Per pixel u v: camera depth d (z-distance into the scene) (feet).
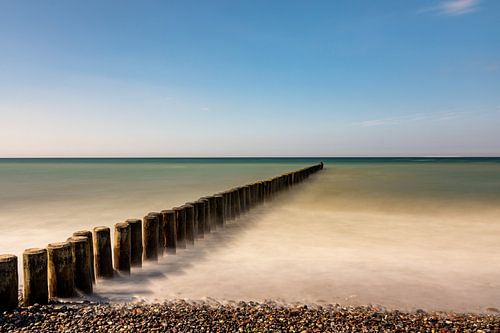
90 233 16.47
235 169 174.60
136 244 18.83
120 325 12.25
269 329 12.19
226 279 17.83
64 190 66.64
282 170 160.66
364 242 25.99
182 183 83.92
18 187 73.05
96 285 16.65
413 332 12.13
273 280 17.69
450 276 18.29
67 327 12.02
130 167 209.77
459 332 12.19
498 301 15.14
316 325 12.56
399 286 16.84
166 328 12.12
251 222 33.27
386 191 61.41
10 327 11.92
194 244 24.81
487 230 30.32
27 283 13.55
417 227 31.50
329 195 55.57
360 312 13.93
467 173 116.88
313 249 23.90
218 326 12.35
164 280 17.61
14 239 28.48
